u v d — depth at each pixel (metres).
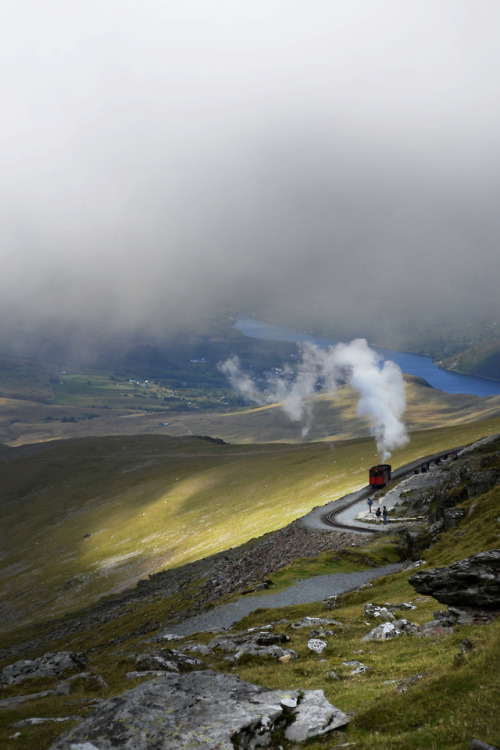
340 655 26.31
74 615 120.38
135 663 30.05
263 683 22.45
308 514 103.00
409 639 26.06
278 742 15.46
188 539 155.25
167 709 16.94
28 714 22.56
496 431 147.50
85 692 26.80
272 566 78.00
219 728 15.62
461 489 65.00
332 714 16.50
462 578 26.62
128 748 14.99
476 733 12.90
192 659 28.91
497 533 43.28
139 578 137.75
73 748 15.42
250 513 154.38
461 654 17.84
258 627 37.47
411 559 56.53
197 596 81.56
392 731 14.62
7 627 137.25
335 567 61.66
